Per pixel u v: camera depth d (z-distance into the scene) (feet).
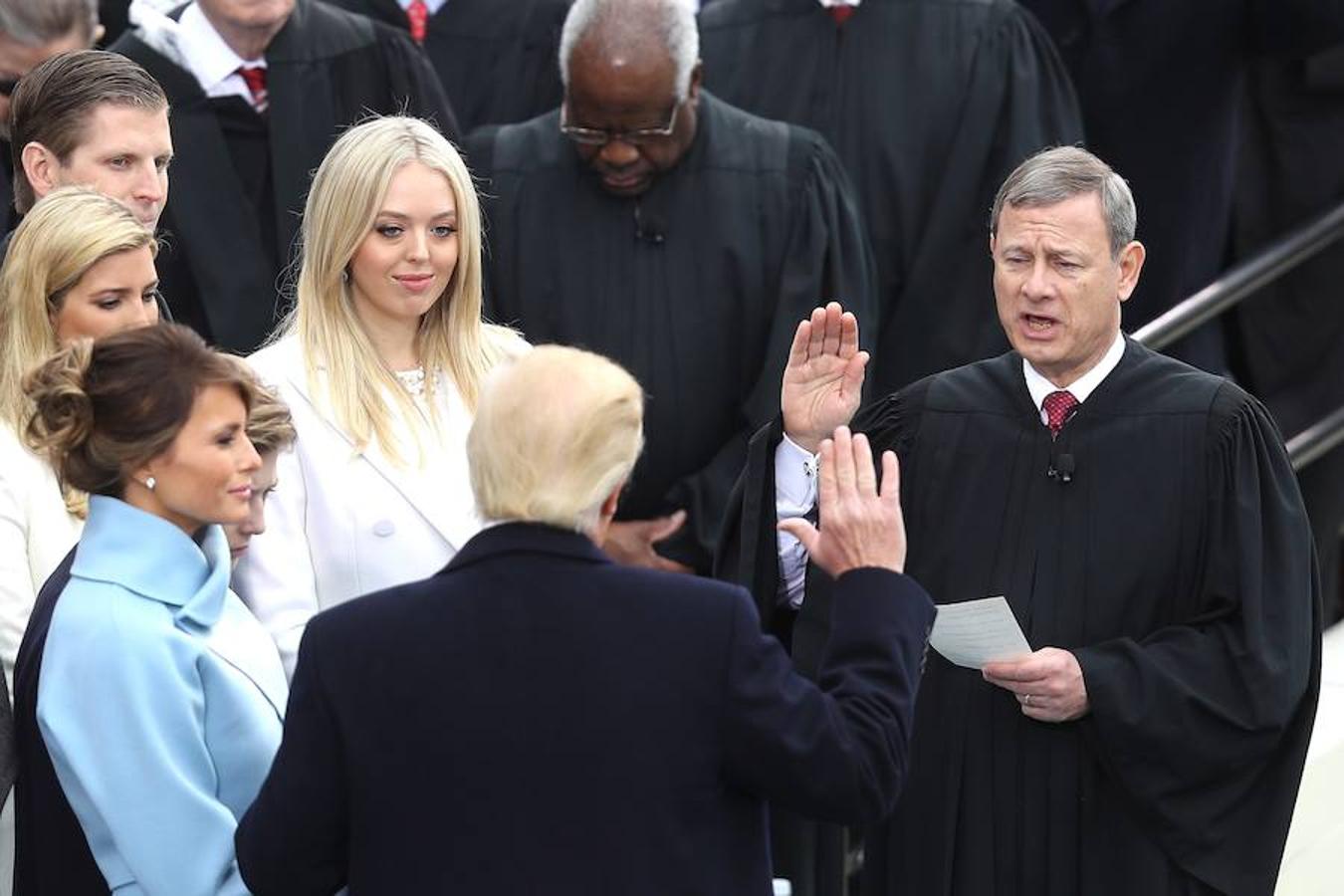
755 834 33.53
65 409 35.53
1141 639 44.34
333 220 44.75
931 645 43.70
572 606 32.60
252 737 36.06
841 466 35.53
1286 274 73.31
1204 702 43.01
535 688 32.32
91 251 43.24
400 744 32.45
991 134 65.72
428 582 33.32
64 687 34.94
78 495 43.55
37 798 36.42
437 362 46.37
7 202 61.93
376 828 32.60
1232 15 68.90
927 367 65.67
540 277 63.00
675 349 62.13
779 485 45.34
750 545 44.83
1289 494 44.62
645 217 62.54
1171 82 69.87
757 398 61.57
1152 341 61.05
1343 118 73.67
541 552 32.99
